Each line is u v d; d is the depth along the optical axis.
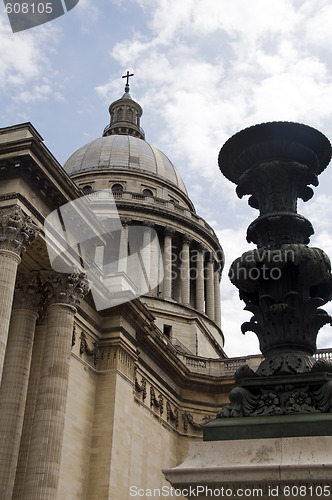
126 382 42.69
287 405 8.69
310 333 9.68
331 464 7.28
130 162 91.50
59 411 31.47
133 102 112.44
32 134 31.47
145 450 45.91
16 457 30.95
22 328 33.78
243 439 8.33
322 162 11.52
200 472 7.81
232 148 11.19
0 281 27.98
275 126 10.48
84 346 39.81
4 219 29.02
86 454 38.25
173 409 54.91
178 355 61.00
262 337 9.88
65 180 32.72
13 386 32.19
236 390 8.98
